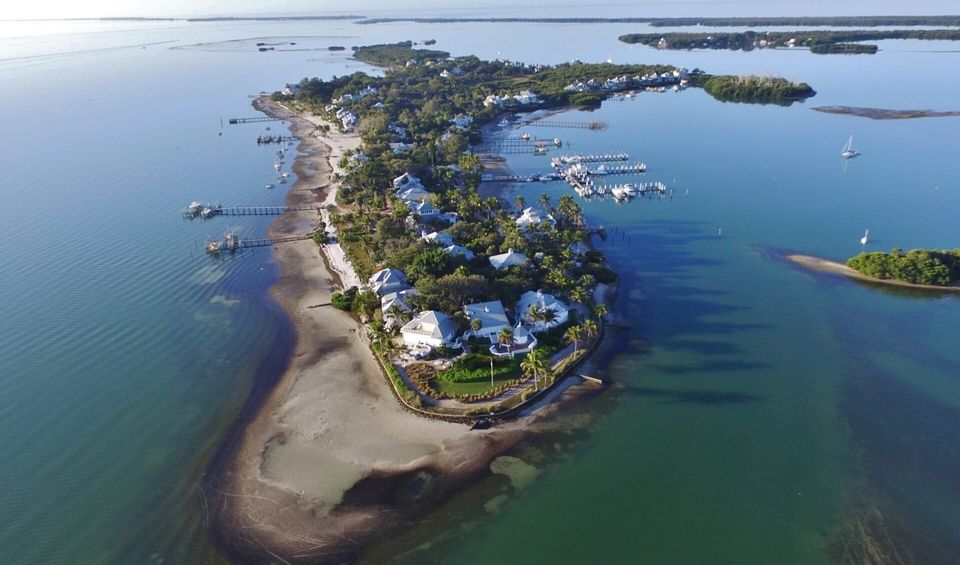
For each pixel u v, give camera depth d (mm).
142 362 117062
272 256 166250
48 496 84875
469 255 148000
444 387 105875
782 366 109812
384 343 114562
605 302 135500
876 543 74250
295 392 107812
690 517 79438
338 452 92812
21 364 116000
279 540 77625
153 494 85250
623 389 105375
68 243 175375
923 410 97188
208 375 113125
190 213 197125
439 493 84562
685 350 116000
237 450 93750
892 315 124688
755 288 138625
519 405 100438
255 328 129375
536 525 79000
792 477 85188
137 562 75000
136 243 175750
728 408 99500
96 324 130875
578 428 96375
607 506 81625
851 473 85312
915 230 165375
